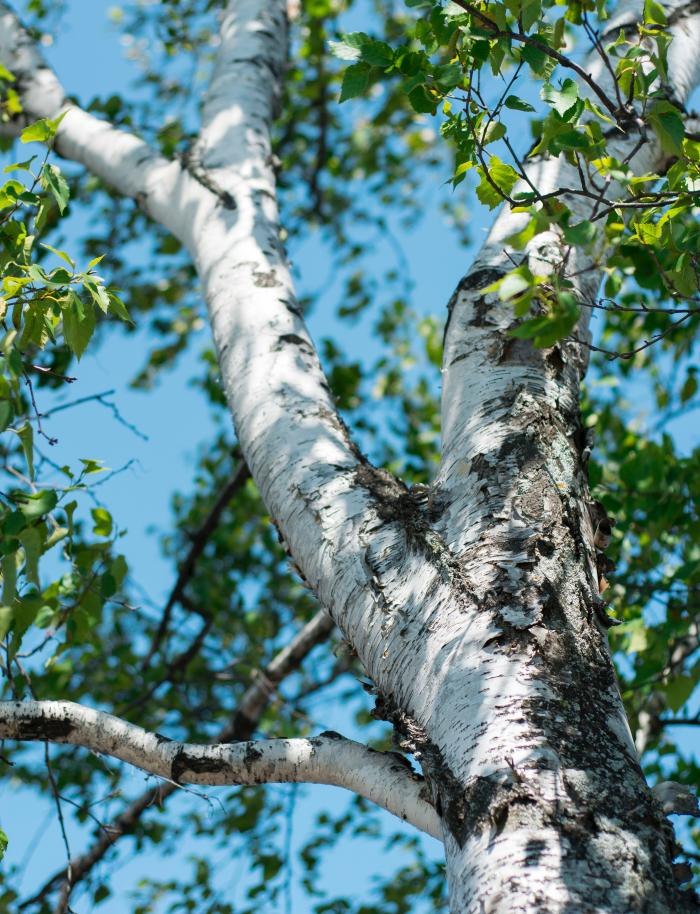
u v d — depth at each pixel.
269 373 2.82
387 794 2.13
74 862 4.65
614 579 4.48
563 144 2.29
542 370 2.56
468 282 2.81
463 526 2.24
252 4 4.53
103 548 3.38
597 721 1.90
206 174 3.56
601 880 1.66
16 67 4.39
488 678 1.94
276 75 4.29
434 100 2.48
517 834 1.72
